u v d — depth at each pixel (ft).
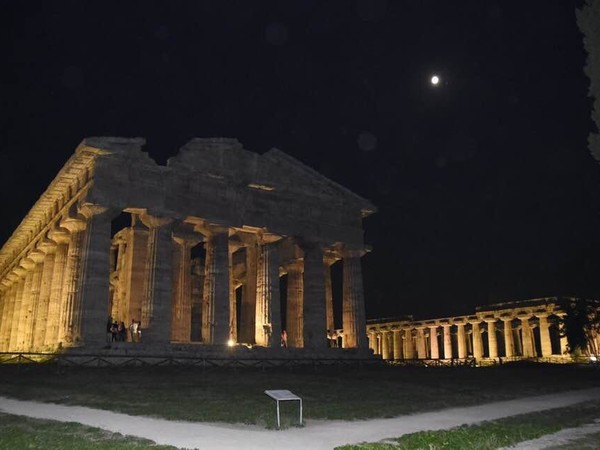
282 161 166.30
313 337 161.58
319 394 87.30
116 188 133.59
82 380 94.17
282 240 164.14
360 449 45.24
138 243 162.81
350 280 177.37
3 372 103.40
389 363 162.50
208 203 147.95
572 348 206.59
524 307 236.02
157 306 133.08
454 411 75.82
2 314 247.09
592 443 51.47
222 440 50.06
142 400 75.41
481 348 255.29
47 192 156.04
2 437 49.96
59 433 51.96
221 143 152.87
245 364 132.87
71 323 132.16
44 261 168.25
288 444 48.78
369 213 188.44
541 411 75.41
